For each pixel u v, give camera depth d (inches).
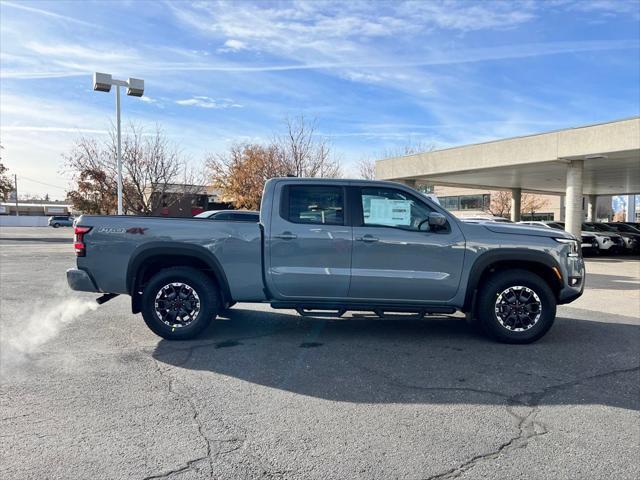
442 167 811.4
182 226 222.8
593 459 121.3
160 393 162.1
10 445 125.1
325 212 225.9
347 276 221.8
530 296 225.6
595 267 626.5
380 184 228.2
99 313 292.8
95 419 141.2
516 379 179.0
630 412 150.1
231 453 122.5
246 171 1266.0
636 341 235.1
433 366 193.5
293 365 193.5
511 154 711.7
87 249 223.3
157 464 116.8
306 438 130.8
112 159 883.4
